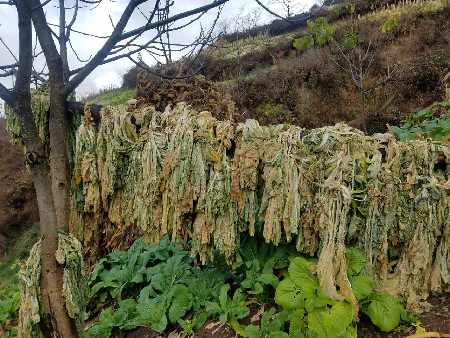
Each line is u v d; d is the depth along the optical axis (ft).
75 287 6.12
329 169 7.27
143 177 7.26
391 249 7.62
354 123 26.32
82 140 6.91
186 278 9.78
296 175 7.11
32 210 38.52
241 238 9.04
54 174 6.13
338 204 6.95
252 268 8.59
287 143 7.29
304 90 32.55
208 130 7.43
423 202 7.17
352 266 7.19
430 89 27.63
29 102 5.82
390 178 7.23
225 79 41.16
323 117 30.40
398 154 7.34
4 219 38.11
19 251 35.32
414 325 6.97
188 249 9.63
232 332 7.97
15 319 13.62
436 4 37.19
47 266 6.01
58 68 6.07
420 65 28.86
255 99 34.60
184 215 7.45
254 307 8.39
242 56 44.39
